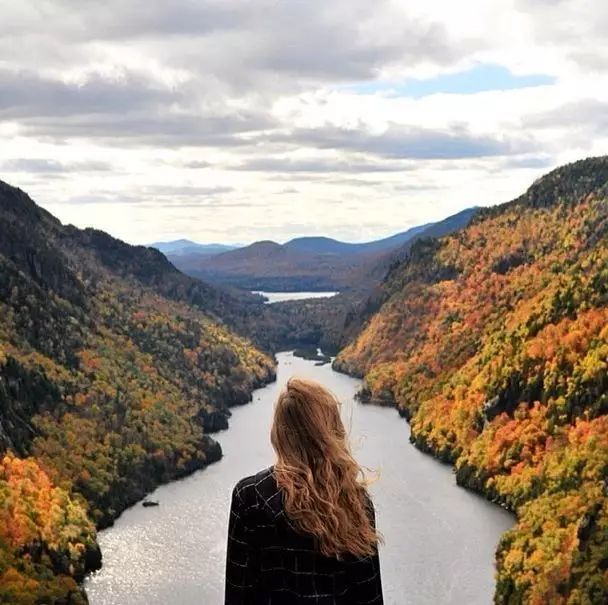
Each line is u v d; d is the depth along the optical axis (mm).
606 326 130250
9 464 101688
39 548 84188
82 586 79500
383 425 159500
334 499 7613
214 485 117875
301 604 7578
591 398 119938
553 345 136375
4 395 117375
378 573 7828
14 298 157750
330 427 7922
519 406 129750
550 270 197500
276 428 7953
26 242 190250
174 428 141625
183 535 94062
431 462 128250
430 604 70062
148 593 76625
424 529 90812
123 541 92812
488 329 182375
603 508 83438
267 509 7668
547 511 91375
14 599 73625
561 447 113438
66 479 108625
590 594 70938
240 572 7777
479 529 92000
